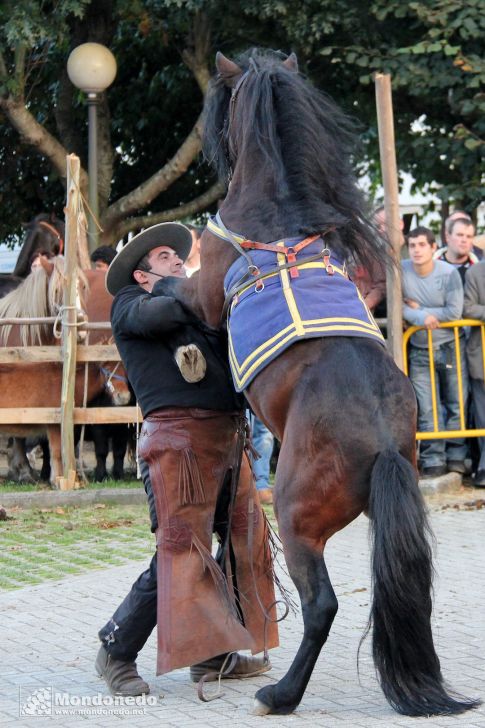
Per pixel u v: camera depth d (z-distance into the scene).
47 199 19.02
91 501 10.71
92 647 6.38
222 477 5.54
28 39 14.36
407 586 4.57
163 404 5.48
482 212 16.73
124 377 11.29
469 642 6.16
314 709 5.14
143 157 18.81
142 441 5.58
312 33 14.40
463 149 14.62
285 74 5.46
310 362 4.89
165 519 5.45
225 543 5.70
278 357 4.96
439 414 10.87
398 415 4.83
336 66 15.83
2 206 18.98
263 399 5.01
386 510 4.57
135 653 5.59
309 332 4.91
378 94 10.12
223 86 5.90
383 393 4.84
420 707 4.79
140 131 18.58
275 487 4.94
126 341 5.63
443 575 7.71
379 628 4.68
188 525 5.43
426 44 13.77
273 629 5.81
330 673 5.76
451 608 6.88
